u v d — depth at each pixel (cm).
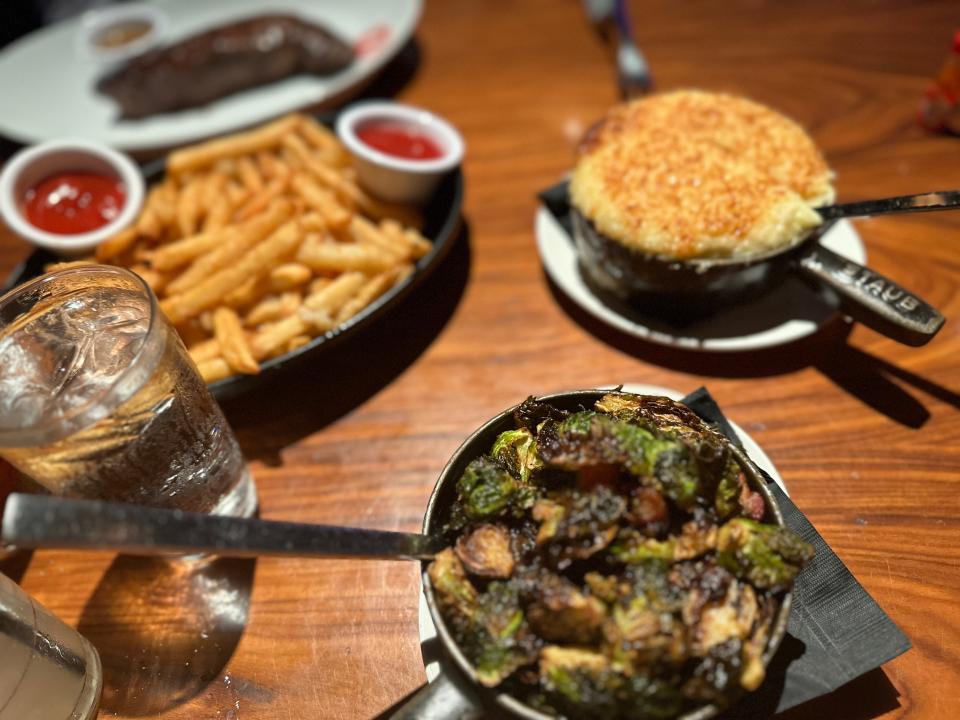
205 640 27
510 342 36
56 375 24
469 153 47
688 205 30
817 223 29
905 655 23
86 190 40
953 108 41
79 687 24
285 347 32
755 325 33
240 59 56
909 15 51
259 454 33
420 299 38
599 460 20
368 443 33
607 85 51
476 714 19
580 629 18
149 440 23
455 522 22
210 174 42
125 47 61
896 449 29
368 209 39
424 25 61
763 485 21
